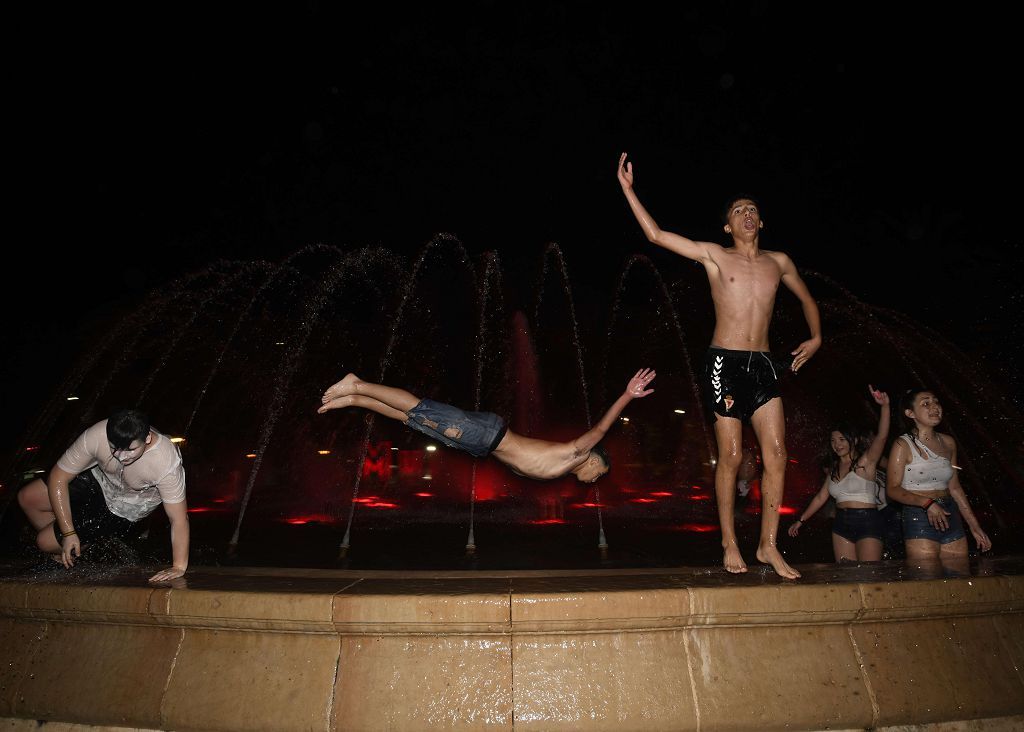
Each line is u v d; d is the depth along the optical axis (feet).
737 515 31.68
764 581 11.55
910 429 16.49
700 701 10.58
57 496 13.20
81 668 11.25
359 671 10.54
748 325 13.16
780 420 12.89
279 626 10.72
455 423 14.43
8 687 11.34
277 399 55.72
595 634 10.78
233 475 45.19
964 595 11.48
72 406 54.75
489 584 11.37
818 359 54.44
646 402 58.23
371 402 14.85
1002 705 11.22
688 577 12.01
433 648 10.61
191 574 12.72
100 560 15.80
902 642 11.37
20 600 11.59
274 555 20.76
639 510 33.47
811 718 10.67
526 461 14.61
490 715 10.27
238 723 10.48
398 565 19.02
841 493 19.24
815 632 11.26
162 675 10.96
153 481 12.76
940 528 15.64
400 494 38.37
